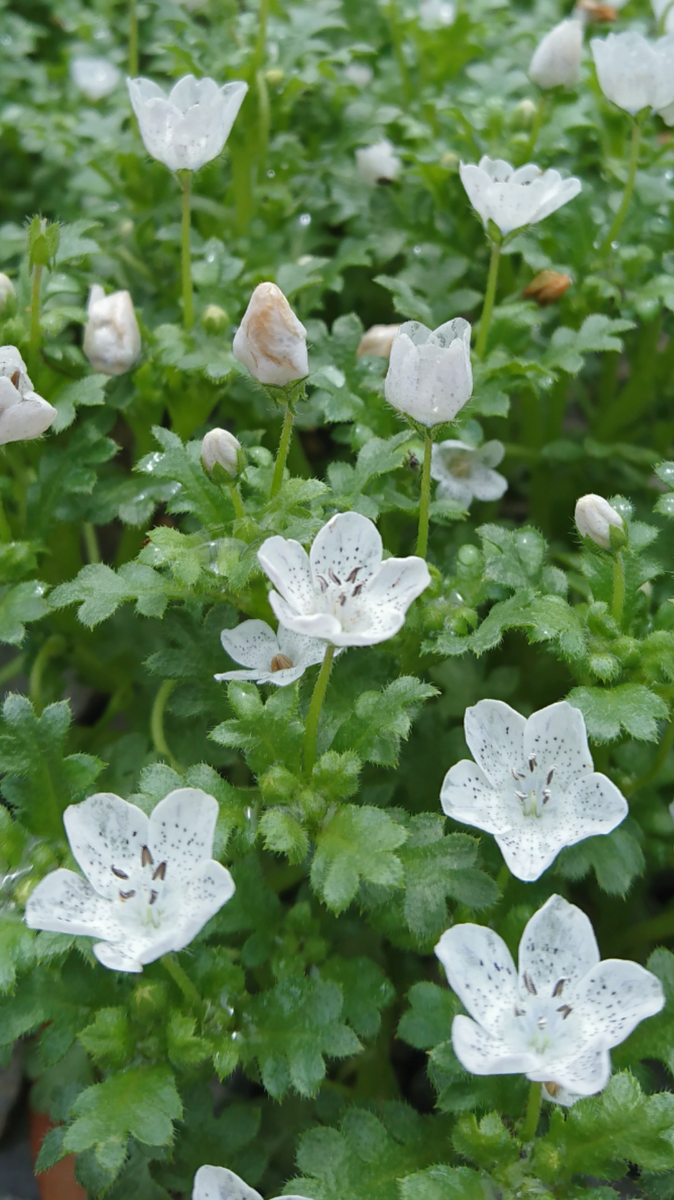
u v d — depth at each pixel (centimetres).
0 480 48
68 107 63
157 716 48
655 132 56
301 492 45
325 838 42
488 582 46
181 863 41
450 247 55
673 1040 43
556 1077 39
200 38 56
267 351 43
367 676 45
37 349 48
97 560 53
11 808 50
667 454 56
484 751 43
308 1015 42
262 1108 46
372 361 50
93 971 43
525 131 55
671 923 48
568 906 41
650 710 43
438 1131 43
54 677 53
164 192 56
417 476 49
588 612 45
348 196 56
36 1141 47
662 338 65
